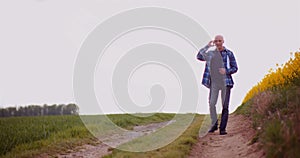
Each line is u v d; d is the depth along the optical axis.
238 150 7.20
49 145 10.69
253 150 6.71
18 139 12.18
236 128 10.00
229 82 8.88
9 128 14.52
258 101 10.07
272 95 9.22
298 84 9.71
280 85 11.09
